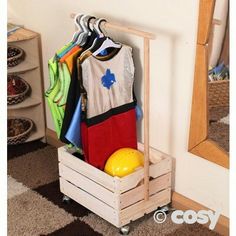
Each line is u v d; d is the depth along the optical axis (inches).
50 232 77.2
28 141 101.7
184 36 70.7
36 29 97.3
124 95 78.4
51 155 99.3
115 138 79.5
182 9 69.6
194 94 71.9
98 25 73.8
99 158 78.3
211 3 65.4
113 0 78.9
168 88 75.9
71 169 80.1
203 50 68.6
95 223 79.3
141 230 77.3
